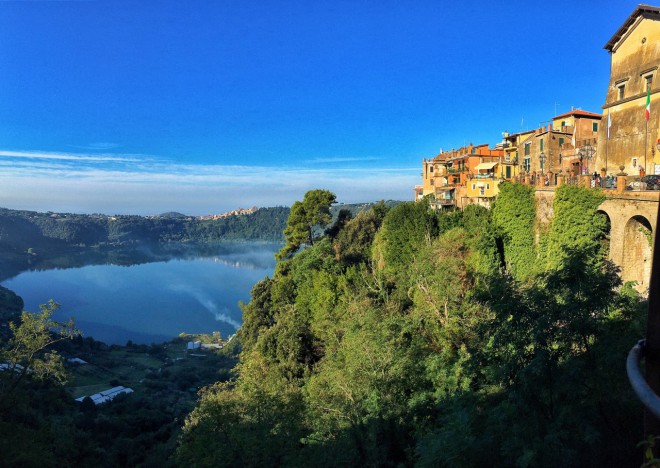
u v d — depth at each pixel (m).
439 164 82.88
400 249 47.75
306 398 33.12
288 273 71.06
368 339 30.09
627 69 36.75
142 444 67.88
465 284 35.25
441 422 21.77
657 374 4.30
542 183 37.91
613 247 30.19
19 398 34.47
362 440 24.58
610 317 15.25
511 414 14.48
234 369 54.47
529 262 37.19
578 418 13.10
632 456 13.27
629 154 36.47
